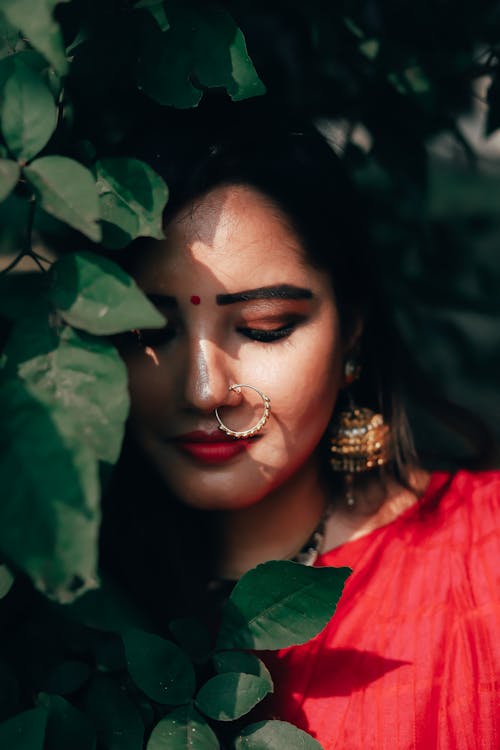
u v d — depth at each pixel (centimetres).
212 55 87
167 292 99
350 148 154
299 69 149
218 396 99
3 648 97
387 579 120
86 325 71
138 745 90
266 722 94
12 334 72
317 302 106
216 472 105
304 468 123
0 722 86
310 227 105
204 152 100
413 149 150
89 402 71
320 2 135
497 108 136
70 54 90
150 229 81
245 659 92
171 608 121
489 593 116
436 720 110
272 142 106
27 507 62
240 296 100
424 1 137
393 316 145
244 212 99
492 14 139
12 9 70
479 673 111
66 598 65
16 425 63
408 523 126
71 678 94
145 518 122
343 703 111
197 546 126
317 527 126
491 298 177
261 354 103
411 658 112
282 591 91
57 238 137
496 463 164
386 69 136
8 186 70
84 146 89
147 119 107
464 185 337
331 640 114
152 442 106
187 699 89
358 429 126
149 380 102
